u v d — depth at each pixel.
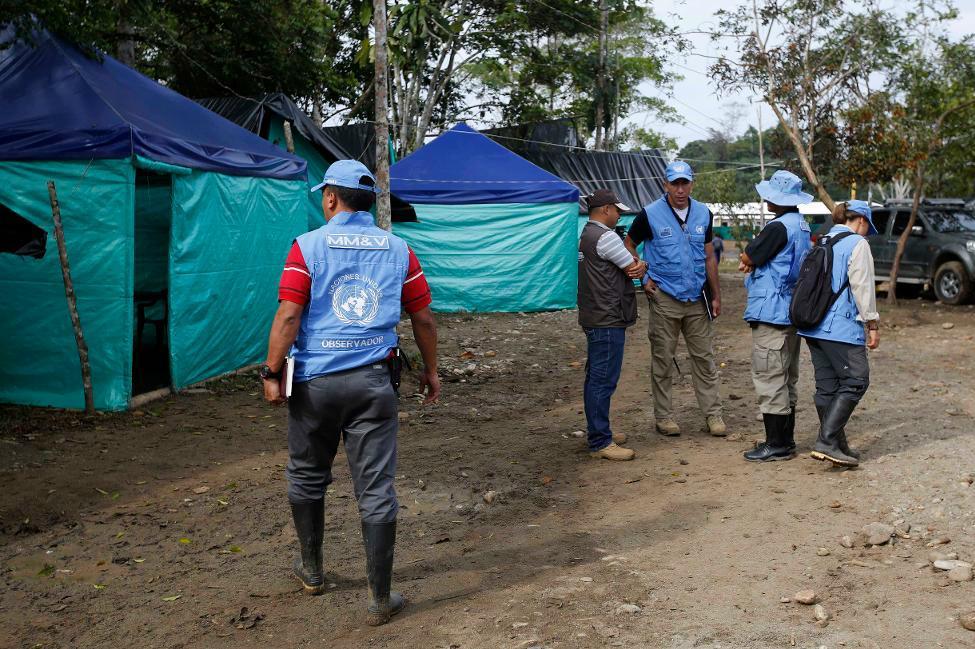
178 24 19.89
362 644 3.38
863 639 3.19
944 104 15.53
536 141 22.45
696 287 6.39
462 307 15.81
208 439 6.67
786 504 4.80
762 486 5.15
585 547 4.34
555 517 4.86
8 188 7.38
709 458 5.88
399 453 6.31
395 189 15.51
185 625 3.61
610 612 3.52
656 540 4.38
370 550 3.51
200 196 8.37
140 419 7.22
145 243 10.56
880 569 3.85
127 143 7.18
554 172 21.52
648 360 10.52
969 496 4.71
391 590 3.88
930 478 5.07
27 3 7.76
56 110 7.52
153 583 4.05
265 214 9.76
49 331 7.41
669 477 5.46
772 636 3.25
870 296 5.14
